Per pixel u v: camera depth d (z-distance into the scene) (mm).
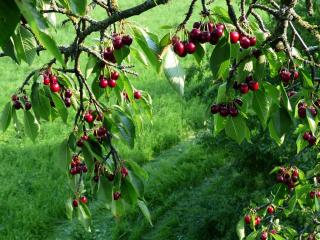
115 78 3021
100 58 2799
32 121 3029
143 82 21609
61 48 2822
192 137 16875
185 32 1959
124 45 2463
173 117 17703
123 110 3037
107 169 3000
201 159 14328
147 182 13422
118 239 11609
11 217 12609
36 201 13273
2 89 22359
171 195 12680
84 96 3297
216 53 1959
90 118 2949
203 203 11031
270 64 2096
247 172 10203
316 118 2352
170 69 1905
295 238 4836
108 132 2898
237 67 2027
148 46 2289
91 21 2521
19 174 14828
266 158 9578
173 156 15602
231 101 2295
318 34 2164
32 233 12273
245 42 1948
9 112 3027
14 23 1209
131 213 12180
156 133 16891
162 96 19906
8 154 16438
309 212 5285
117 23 2680
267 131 9227
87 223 3303
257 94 2170
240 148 9875
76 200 3344
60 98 2908
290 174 3951
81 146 2826
